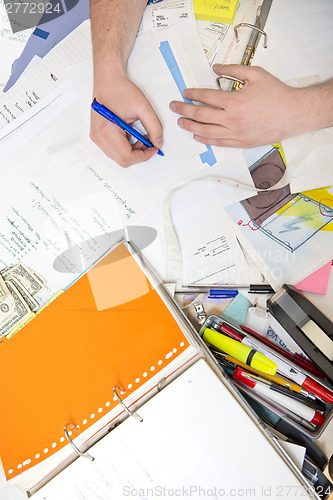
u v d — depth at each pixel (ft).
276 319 2.14
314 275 2.21
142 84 2.23
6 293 2.23
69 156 2.24
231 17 2.28
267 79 2.12
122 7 2.14
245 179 2.23
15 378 2.04
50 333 2.05
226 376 1.97
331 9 2.28
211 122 2.13
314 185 2.21
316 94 2.14
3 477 2.16
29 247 2.25
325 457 2.05
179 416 1.90
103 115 2.01
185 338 1.99
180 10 2.28
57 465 2.00
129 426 1.91
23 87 2.28
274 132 2.15
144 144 2.22
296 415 2.04
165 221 2.21
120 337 2.02
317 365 2.04
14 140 2.25
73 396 2.02
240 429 1.89
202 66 2.24
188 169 2.22
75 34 2.29
